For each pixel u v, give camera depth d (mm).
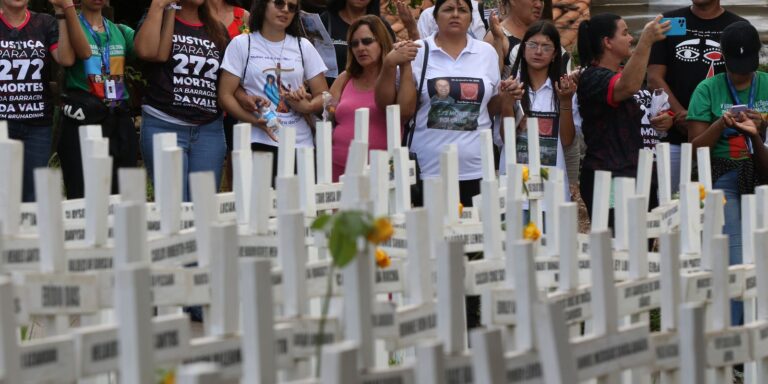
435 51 13000
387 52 13086
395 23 21750
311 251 8250
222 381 4992
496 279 7250
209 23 13812
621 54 13523
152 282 6086
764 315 7184
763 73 13180
